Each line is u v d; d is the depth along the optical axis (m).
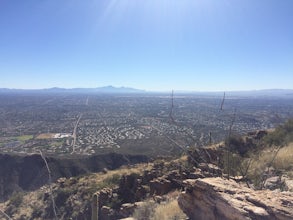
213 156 10.16
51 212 15.89
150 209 8.95
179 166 14.00
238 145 14.49
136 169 16.69
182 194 7.02
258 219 4.93
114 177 16.33
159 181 12.95
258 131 17.81
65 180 19.06
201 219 6.27
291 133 14.65
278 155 10.59
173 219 7.14
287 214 4.81
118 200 13.20
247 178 8.34
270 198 5.47
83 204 14.84
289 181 7.84
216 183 6.30
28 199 18.56
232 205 5.40
